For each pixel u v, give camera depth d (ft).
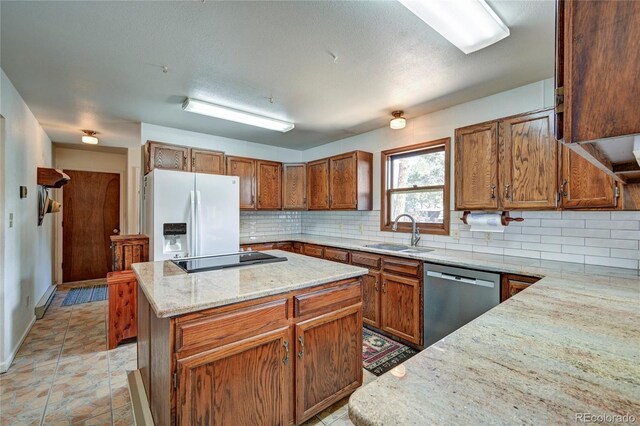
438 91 8.64
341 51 6.53
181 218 9.32
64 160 16.71
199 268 6.45
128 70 7.44
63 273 16.72
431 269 8.39
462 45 5.84
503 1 4.93
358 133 13.25
